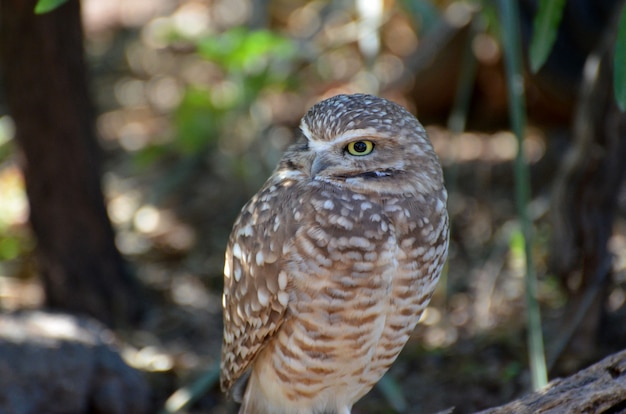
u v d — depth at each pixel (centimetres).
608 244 954
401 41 1459
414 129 624
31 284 1227
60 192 1096
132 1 1927
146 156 1456
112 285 1146
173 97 1705
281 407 687
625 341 985
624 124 914
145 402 958
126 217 1401
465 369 995
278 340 645
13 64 1050
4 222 1311
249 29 1318
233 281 663
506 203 1313
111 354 968
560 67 1149
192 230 1369
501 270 1176
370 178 614
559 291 1096
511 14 773
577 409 598
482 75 1421
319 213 607
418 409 946
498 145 1434
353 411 962
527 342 1024
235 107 1320
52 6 658
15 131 1089
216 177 1496
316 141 625
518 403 611
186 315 1172
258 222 634
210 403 1000
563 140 1333
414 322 646
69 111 1078
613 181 937
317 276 607
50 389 908
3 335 923
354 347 628
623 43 664
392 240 606
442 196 636
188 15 1745
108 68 1839
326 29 1454
